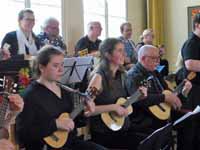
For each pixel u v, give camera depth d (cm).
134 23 779
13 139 241
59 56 253
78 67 355
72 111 262
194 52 343
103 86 294
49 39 448
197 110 305
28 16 393
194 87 348
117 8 750
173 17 798
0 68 270
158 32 796
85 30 660
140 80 318
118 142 300
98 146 260
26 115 237
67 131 248
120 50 301
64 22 593
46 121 238
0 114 195
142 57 325
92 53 459
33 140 237
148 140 243
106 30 725
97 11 703
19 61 277
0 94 197
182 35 790
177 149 333
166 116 323
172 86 374
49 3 577
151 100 317
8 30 512
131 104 308
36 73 256
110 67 301
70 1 601
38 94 244
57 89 258
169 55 806
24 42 393
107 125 289
